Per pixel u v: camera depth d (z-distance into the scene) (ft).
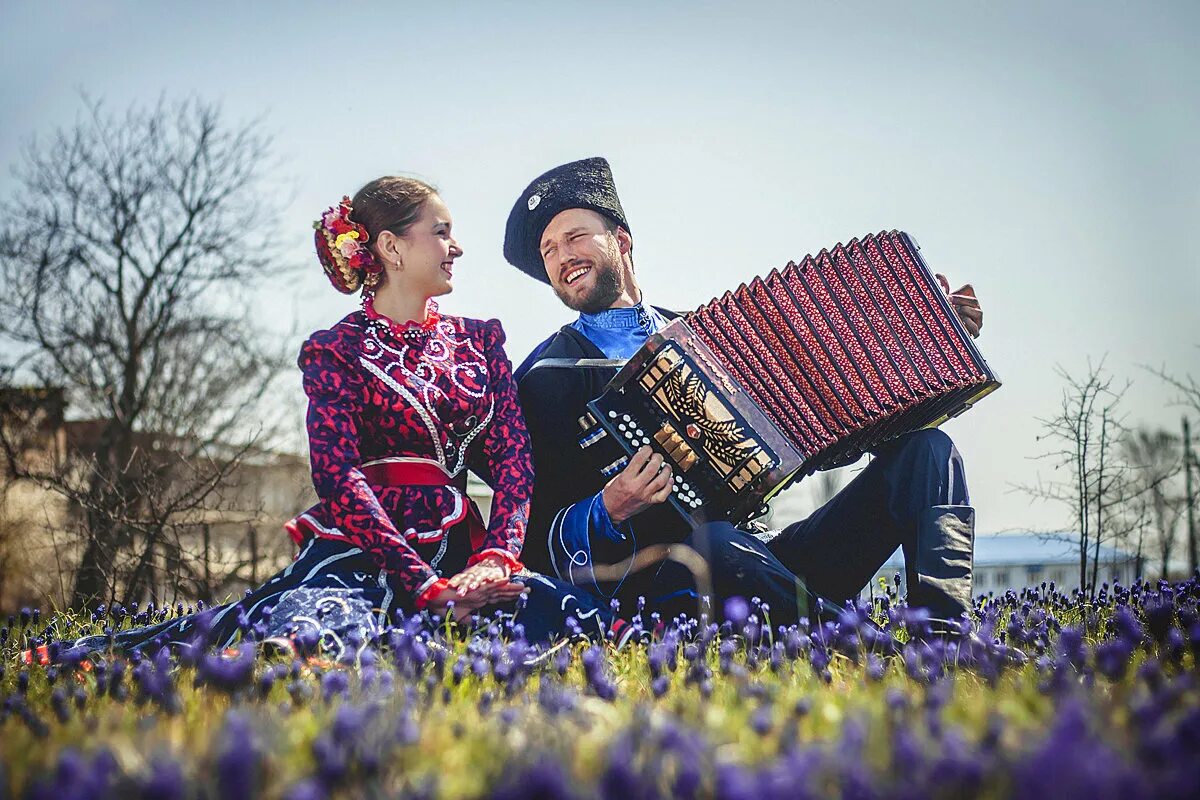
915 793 6.92
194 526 36.78
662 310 20.01
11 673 14.23
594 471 17.74
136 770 7.77
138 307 56.18
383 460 16.83
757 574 17.03
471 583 15.64
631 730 8.14
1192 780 6.63
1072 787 6.59
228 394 54.85
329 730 8.90
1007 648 13.28
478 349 17.94
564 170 19.75
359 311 17.46
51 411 53.06
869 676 12.11
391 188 17.47
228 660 11.98
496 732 9.16
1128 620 13.33
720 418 17.12
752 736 9.01
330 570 16.06
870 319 17.67
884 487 17.74
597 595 17.38
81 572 34.30
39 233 56.80
